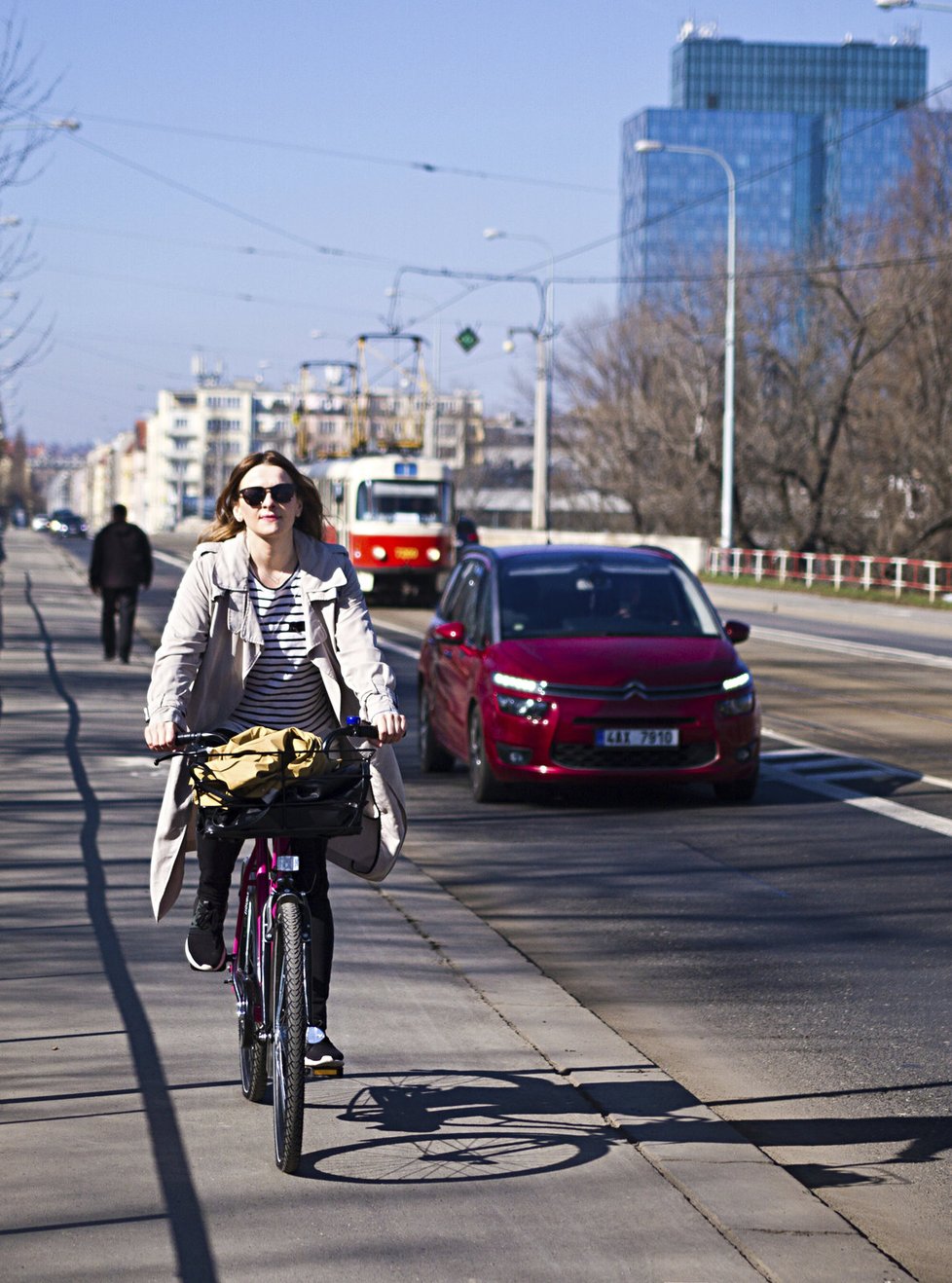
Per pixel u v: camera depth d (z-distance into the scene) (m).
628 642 13.82
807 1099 6.41
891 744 17.62
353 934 8.63
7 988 7.30
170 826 5.84
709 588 53.62
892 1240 4.97
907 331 61.25
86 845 10.83
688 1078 6.67
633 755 13.15
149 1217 4.80
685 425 69.88
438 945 8.47
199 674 5.82
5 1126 5.54
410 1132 5.62
